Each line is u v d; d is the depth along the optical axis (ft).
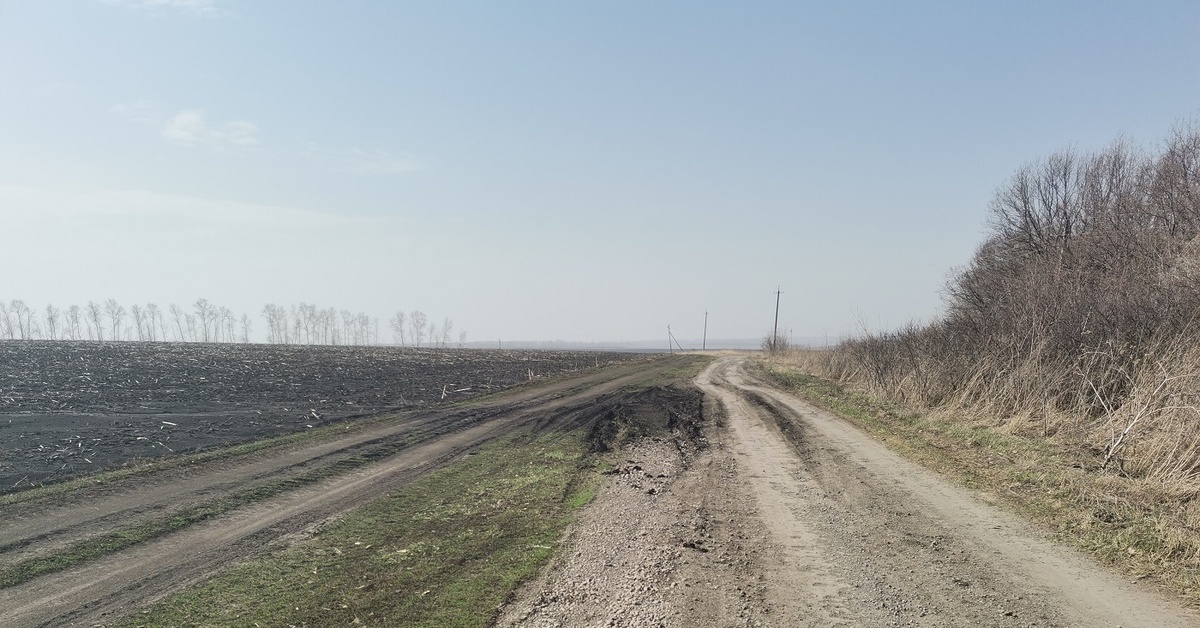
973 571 23.07
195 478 41.09
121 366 106.73
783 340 222.28
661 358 210.38
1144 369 42.11
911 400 62.95
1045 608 19.85
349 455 49.11
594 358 200.34
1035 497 31.40
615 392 92.38
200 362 119.55
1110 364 45.88
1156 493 29.96
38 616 22.26
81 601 23.44
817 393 82.28
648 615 20.48
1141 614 19.17
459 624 20.48
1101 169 99.66
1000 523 28.30
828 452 45.80
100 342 174.81
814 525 29.30
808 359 143.95
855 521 29.60
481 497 37.14
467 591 23.12
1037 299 56.29
